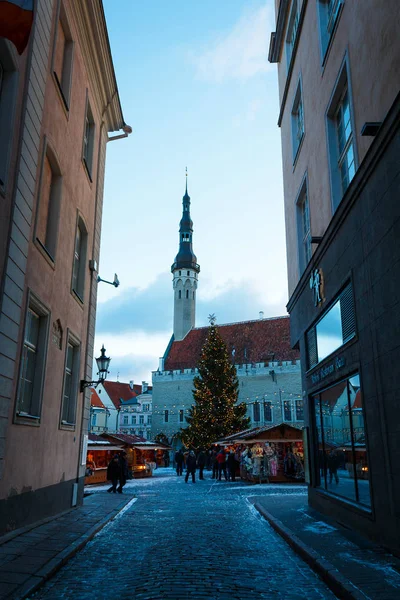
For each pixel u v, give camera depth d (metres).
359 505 9.27
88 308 15.43
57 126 11.62
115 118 18.06
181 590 5.66
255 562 7.31
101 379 14.74
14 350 8.73
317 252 12.34
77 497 13.96
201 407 48.75
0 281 8.16
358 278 9.25
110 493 19.48
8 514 8.73
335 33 10.99
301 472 27.23
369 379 8.66
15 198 8.64
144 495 19.11
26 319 9.59
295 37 15.45
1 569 6.39
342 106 11.21
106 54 15.29
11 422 8.80
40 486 10.58
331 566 6.52
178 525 11.07
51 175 11.90
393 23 7.67
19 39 6.57
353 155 10.17
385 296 7.92
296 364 59.12
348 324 9.99
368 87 8.84
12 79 8.59
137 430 90.31
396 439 7.49
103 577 6.48
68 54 12.87
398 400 7.43
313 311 13.21
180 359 71.25
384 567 6.48
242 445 33.38
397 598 5.12
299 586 6.11
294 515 11.87
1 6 6.44
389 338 7.77
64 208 12.34
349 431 10.06
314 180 13.20
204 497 18.16
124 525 11.09
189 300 86.81
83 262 14.95
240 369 61.66
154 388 67.81
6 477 8.62
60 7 11.68
